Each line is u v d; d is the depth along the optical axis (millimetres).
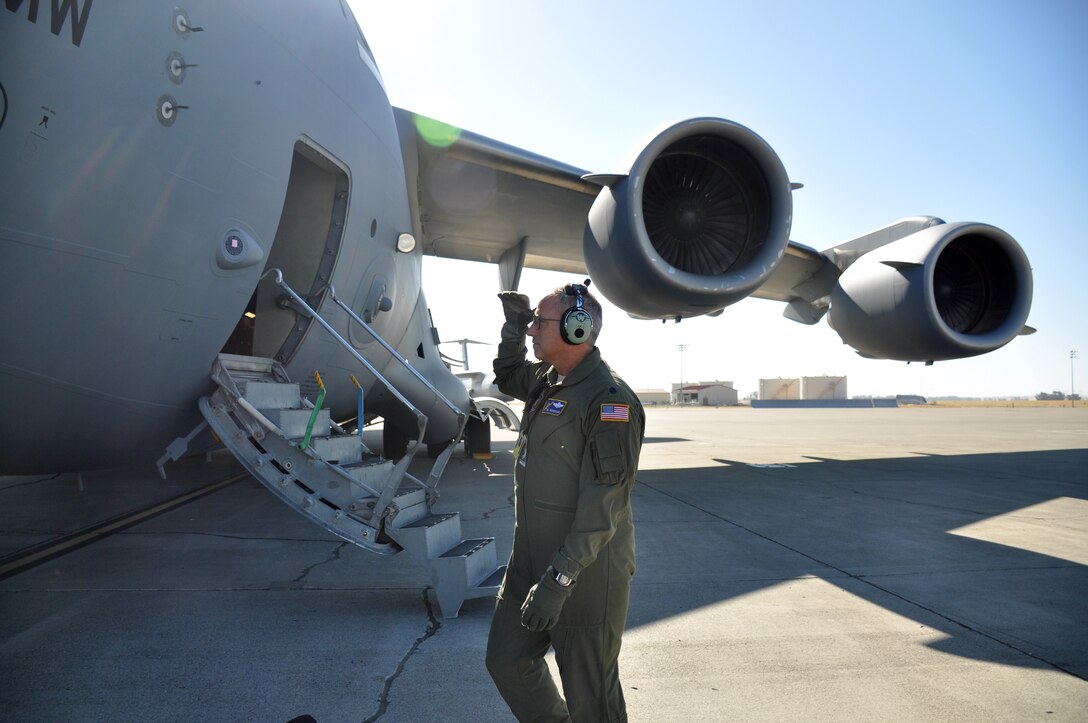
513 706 1837
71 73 2688
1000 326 7387
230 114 3383
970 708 2287
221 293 3564
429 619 3135
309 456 3416
